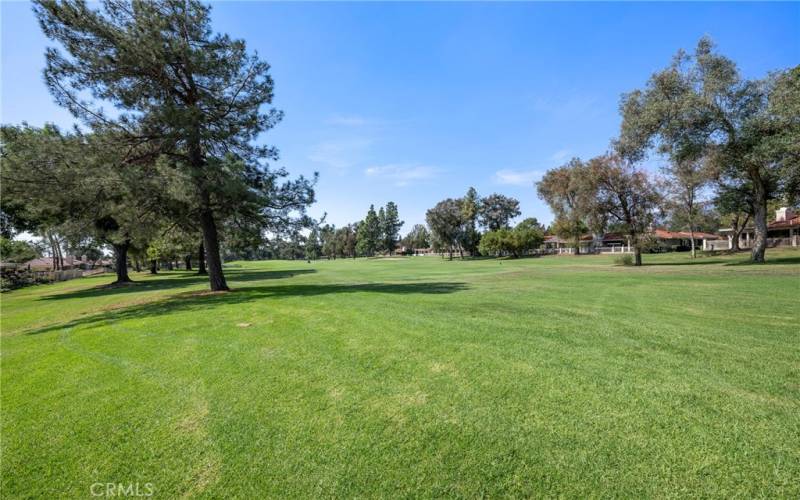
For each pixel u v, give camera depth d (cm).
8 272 3400
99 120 1287
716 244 5541
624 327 670
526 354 520
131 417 382
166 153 1393
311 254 13075
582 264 3362
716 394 377
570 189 3316
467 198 7925
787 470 257
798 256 2600
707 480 251
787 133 1866
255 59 1466
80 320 1045
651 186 2775
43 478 289
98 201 1255
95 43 1228
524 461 279
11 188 1109
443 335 634
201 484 273
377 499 249
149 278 3497
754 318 728
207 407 395
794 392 378
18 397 450
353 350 568
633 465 269
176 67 1334
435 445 305
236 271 4441
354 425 342
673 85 2284
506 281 1717
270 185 1527
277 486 266
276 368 503
